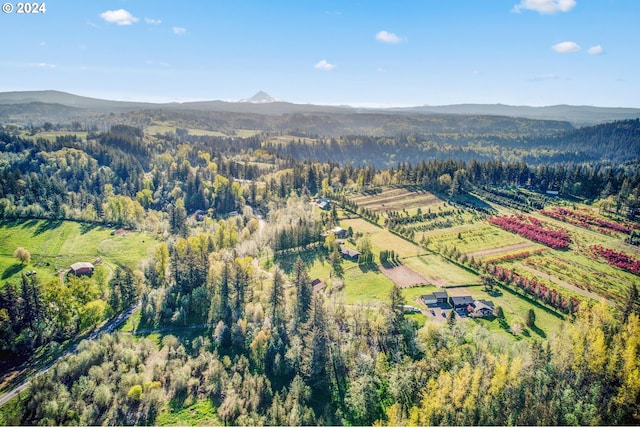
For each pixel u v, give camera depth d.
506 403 80.25
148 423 84.56
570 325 100.56
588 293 123.06
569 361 87.00
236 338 108.12
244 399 89.88
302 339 104.50
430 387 84.31
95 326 119.75
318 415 86.81
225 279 125.56
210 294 127.81
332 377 95.50
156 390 90.31
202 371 98.88
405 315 110.94
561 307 113.12
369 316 110.25
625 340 87.44
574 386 83.62
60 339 113.25
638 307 105.88
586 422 75.12
